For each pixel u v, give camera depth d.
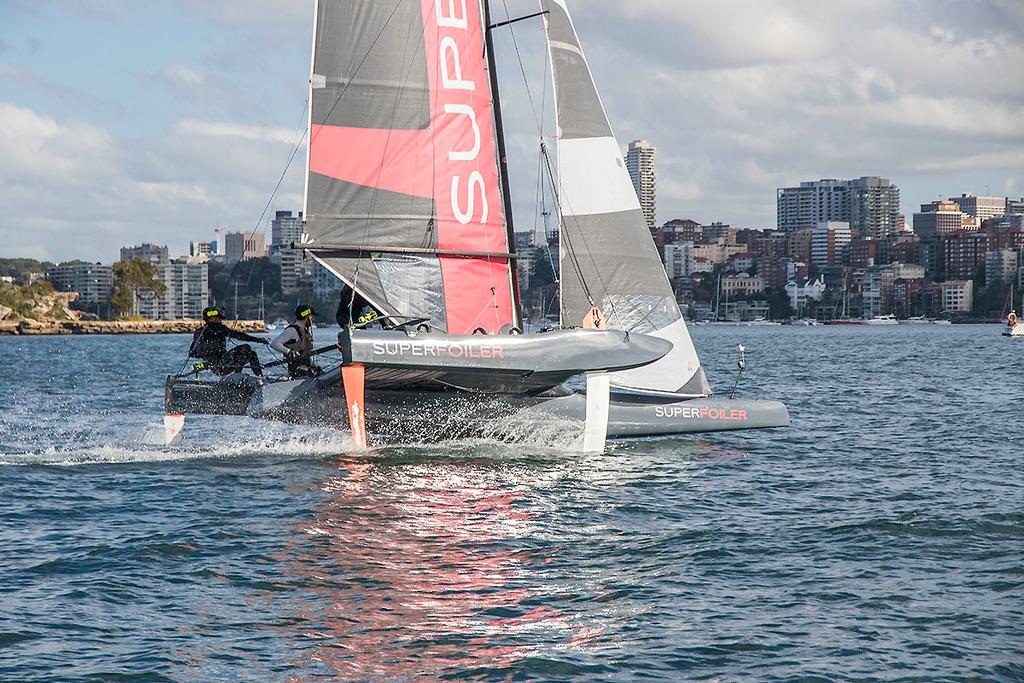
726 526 11.00
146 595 8.58
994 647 7.48
